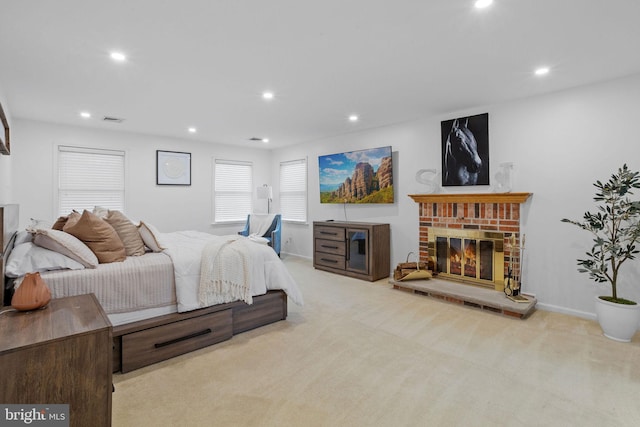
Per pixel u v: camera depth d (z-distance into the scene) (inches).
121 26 82.1
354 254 193.2
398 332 113.4
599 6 73.6
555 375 85.5
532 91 131.3
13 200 171.3
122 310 89.6
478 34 86.8
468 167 156.6
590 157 123.2
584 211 125.0
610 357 94.9
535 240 136.9
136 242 108.7
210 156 246.4
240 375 85.9
